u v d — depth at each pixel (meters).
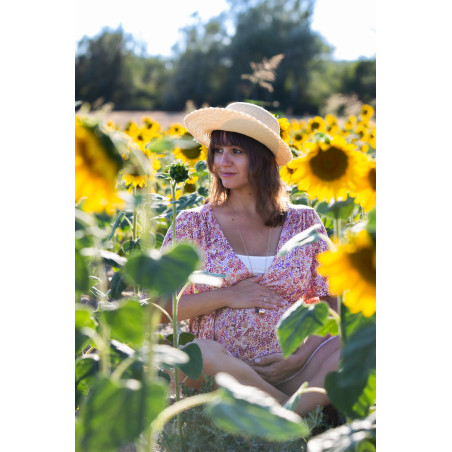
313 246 2.83
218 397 1.08
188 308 2.72
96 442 1.09
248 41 32.47
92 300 2.69
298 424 1.07
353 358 1.52
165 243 2.83
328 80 29.83
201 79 33.41
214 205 2.91
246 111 2.96
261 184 2.81
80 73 32.97
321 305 1.54
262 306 2.73
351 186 1.91
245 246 2.86
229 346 2.74
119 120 21.73
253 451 2.23
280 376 2.68
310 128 6.97
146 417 1.11
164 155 3.85
